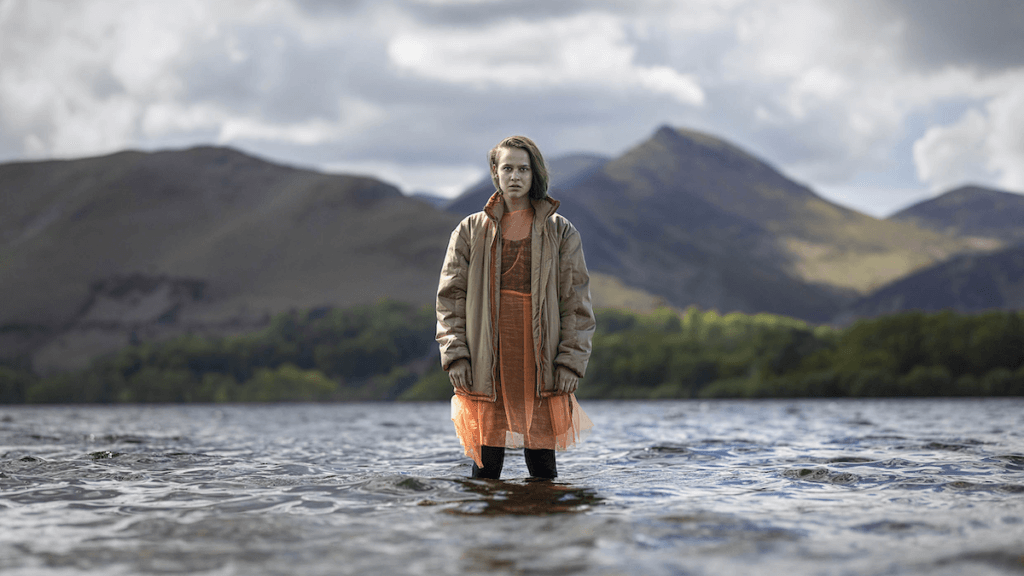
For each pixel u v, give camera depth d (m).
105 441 9.59
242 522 3.30
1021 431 10.59
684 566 2.50
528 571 2.46
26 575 2.47
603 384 99.06
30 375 146.62
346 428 14.68
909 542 2.80
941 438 8.71
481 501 3.83
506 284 4.97
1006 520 3.20
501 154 4.95
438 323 5.11
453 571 2.47
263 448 8.28
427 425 15.66
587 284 5.12
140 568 2.55
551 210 5.01
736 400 76.19
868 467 5.32
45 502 3.97
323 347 158.12
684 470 5.36
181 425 18.00
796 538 2.90
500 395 4.94
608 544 2.82
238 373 152.50
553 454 5.03
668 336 108.56
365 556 2.68
